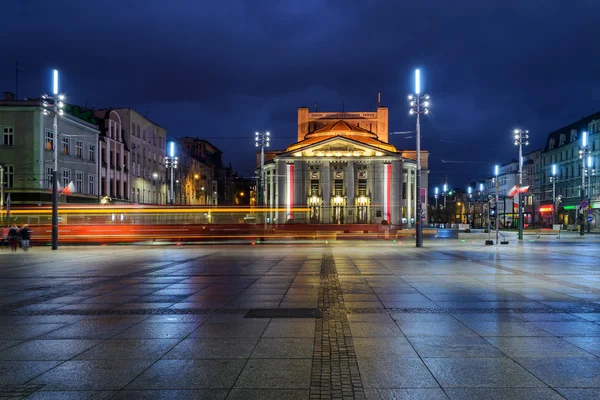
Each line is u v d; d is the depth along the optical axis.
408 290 12.08
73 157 50.72
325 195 81.06
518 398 4.84
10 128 44.94
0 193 42.53
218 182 124.56
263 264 19.94
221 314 9.13
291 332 7.61
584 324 8.10
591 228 74.38
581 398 4.84
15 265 20.38
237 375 5.55
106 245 39.91
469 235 54.97
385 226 54.25
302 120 92.94
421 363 5.97
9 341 7.16
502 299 10.66
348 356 6.27
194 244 40.72
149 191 73.94
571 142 82.00
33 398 4.89
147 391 5.07
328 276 15.30
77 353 6.49
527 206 101.62
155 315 9.08
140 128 70.75
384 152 81.50
